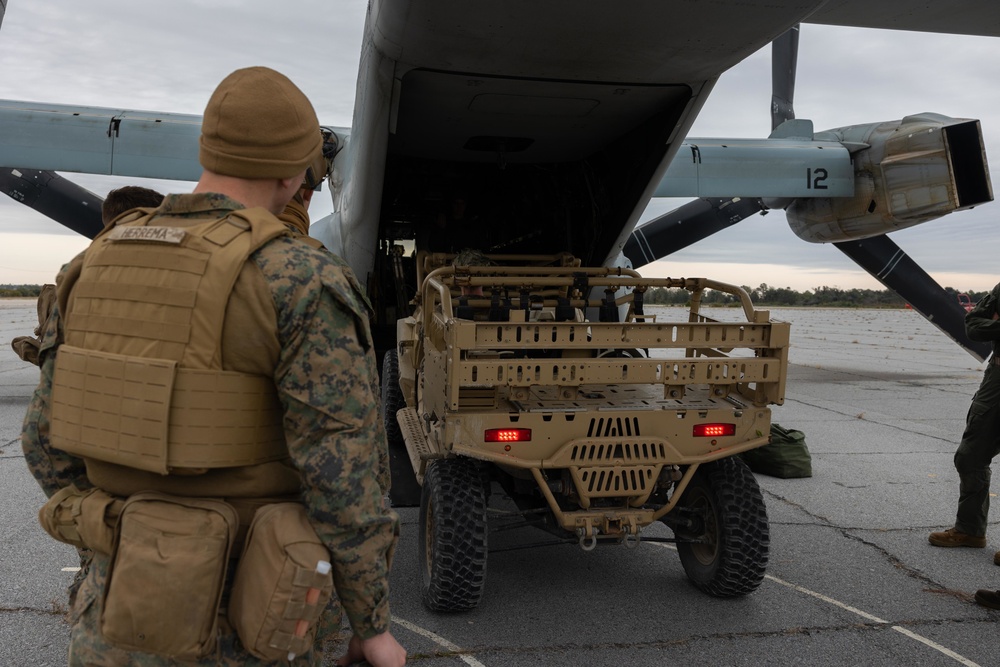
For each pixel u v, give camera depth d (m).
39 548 4.00
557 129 5.78
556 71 4.65
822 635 3.19
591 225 6.61
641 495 3.36
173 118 8.78
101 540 1.27
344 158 7.37
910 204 9.00
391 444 5.99
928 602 3.54
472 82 4.85
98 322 1.30
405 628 3.24
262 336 1.21
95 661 1.28
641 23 3.97
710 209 11.29
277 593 1.19
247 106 1.32
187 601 1.17
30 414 1.43
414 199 7.28
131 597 1.17
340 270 1.31
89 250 1.40
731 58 4.44
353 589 1.25
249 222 1.25
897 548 4.27
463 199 7.20
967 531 4.23
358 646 1.35
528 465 3.25
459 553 3.24
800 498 5.26
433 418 3.65
